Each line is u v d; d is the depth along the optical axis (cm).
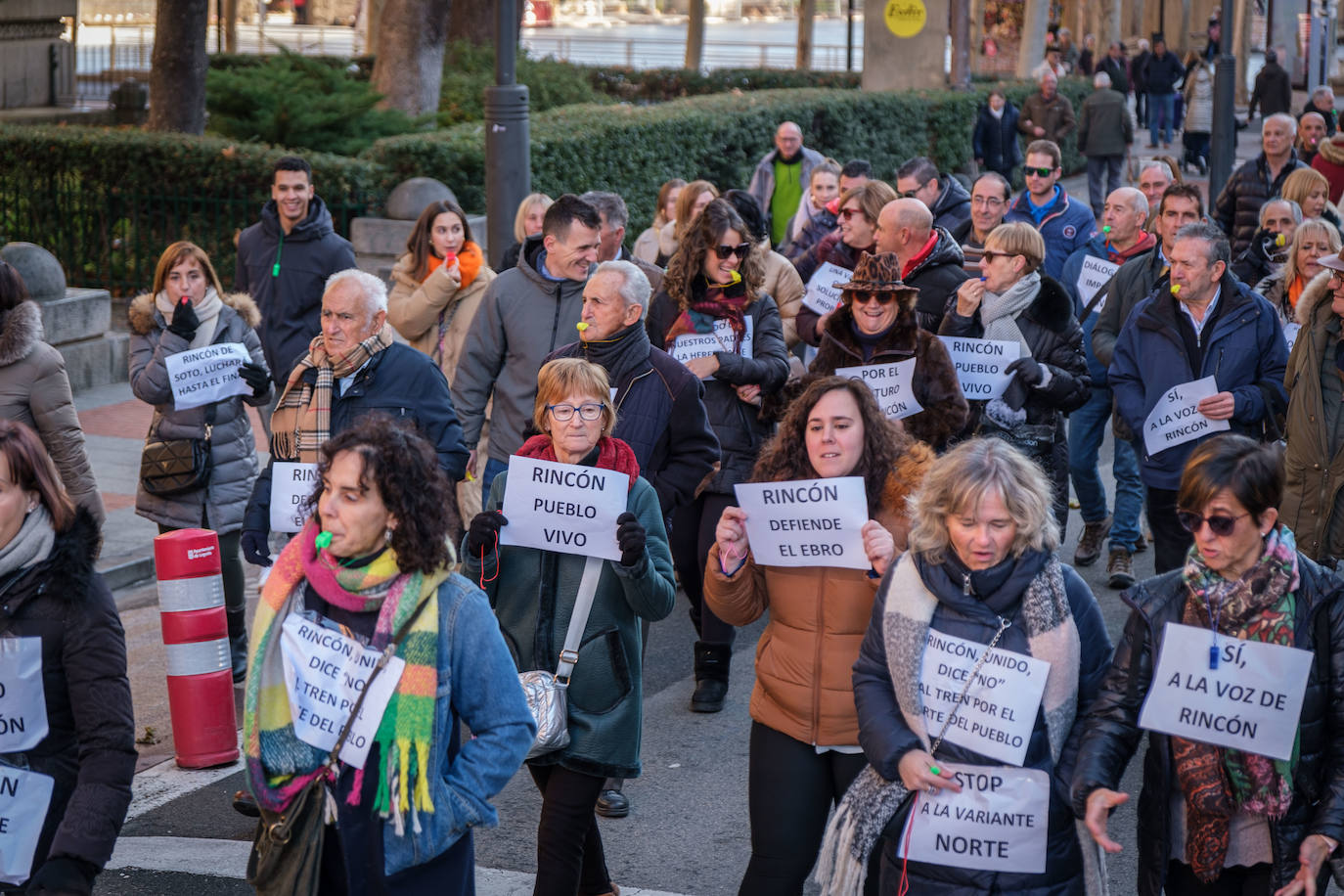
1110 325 760
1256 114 3856
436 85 1984
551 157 1470
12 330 567
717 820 543
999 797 343
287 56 1889
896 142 2281
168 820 545
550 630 430
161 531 655
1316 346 586
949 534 347
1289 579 332
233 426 659
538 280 619
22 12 2647
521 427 624
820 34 7756
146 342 651
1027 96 2591
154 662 719
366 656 321
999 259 648
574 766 426
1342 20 5769
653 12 10075
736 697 667
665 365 554
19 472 338
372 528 323
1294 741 334
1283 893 332
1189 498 334
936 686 349
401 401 534
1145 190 1015
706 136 1769
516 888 488
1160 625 342
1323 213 927
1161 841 350
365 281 533
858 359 571
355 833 323
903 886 354
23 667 339
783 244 1212
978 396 645
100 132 1523
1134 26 5409
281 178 829
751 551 400
